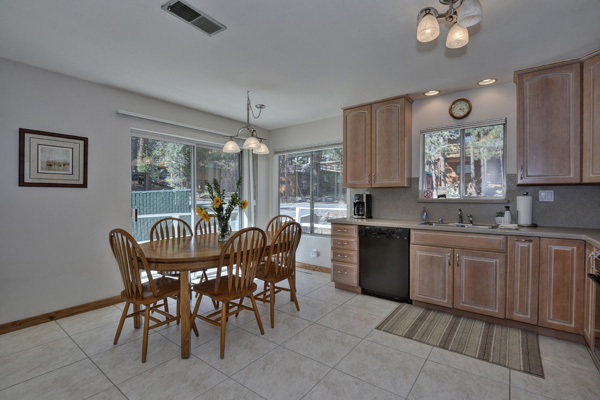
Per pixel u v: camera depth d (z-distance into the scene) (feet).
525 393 5.66
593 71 7.74
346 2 5.75
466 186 10.93
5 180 8.16
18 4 5.72
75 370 6.40
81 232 9.58
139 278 6.93
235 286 7.38
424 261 9.73
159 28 6.62
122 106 10.52
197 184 13.53
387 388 5.83
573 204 8.99
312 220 15.35
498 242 8.39
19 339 7.75
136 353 7.09
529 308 7.99
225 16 6.19
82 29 6.65
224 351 7.09
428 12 5.37
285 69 8.82
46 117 8.84
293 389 5.79
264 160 16.62
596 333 6.45
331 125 14.29
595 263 6.15
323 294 11.28
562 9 5.98
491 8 5.94
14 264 8.31
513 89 9.88
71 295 9.36
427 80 9.73
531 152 8.71
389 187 11.94
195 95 11.07
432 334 8.03
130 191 10.78
